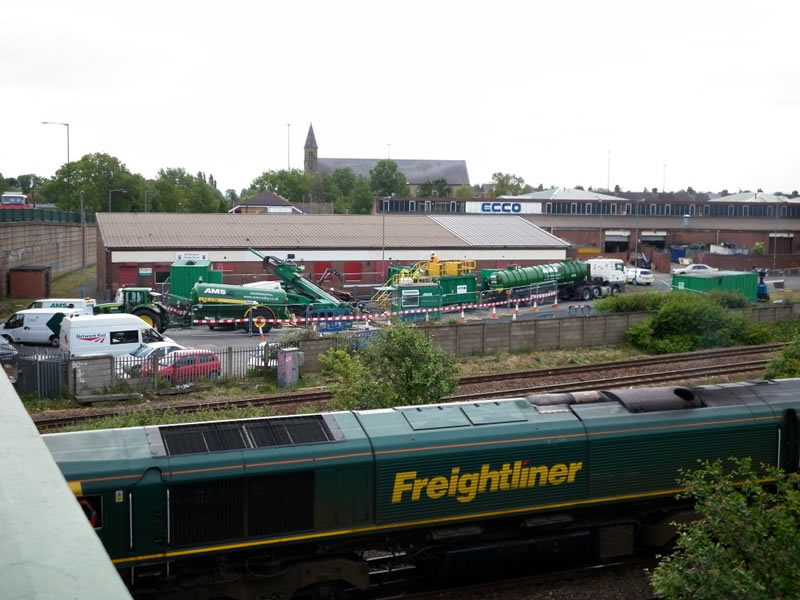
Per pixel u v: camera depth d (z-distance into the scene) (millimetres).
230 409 23062
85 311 40000
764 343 39812
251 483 11336
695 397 14359
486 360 34531
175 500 10961
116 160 102125
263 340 38906
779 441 14438
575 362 35031
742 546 8789
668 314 38781
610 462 13344
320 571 11875
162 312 41344
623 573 13742
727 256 84250
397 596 12500
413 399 19266
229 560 11547
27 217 65312
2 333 38094
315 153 189625
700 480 9711
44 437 11211
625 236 95812
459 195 152125
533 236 68812
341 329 42281
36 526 3033
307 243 60375
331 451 11742
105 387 26922
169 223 61656
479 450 12492
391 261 61938
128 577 11000
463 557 12742
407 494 12133
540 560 13312
